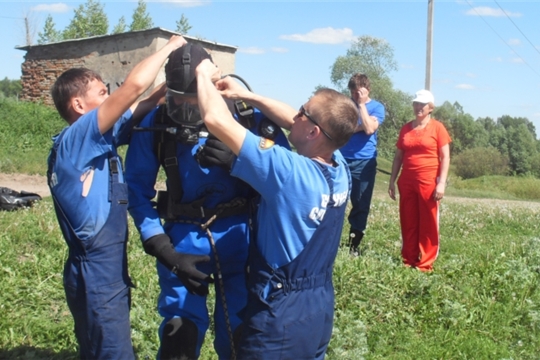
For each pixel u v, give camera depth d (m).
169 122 3.39
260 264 3.07
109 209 3.27
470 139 77.19
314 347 3.11
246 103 3.57
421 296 5.86
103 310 3.24
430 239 7.11
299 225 2.97
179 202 3.53
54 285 5.52
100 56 24.20
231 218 3.56
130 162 3.50
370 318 5.42
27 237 6.94
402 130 7.33
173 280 3.58
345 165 3.33
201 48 3.27
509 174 59.03
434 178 7.05
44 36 51.25
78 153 3.13
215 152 3.28
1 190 9.23
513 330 5.46
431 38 19.81
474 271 6.77
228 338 3.66
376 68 57.28
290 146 3.63
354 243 7.53
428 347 4.99
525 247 8.05
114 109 3.07
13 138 17.91
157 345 4.55
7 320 4.70
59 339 4.59
